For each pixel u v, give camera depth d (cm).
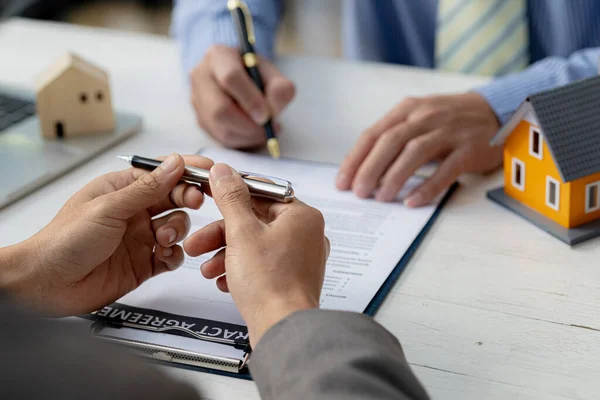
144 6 330
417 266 78
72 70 104
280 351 50
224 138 104
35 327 30
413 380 50
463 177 96
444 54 137
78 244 66
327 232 84
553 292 73
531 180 85
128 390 30
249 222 61
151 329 68
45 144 105
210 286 75
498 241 82
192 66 121
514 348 66
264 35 131
